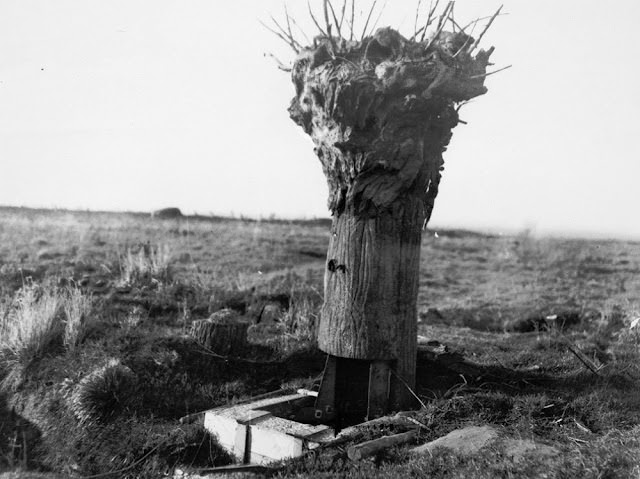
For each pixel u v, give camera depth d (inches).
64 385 293.1
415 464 202.4
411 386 266.2
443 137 269.9
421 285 605.9
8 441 277.1
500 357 342.3
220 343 326.0
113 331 344.5
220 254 650.2
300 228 965.8
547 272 689.6
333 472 207.0
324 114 261.3
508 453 204.8
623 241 917.8
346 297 260.1
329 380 266.1
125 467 247.6
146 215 1040.8
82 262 500.7
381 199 256.5
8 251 550.9
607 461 184.9
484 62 264.1
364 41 263.0
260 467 217.9
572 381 302.5
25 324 332.2
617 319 432.8
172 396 293.7
